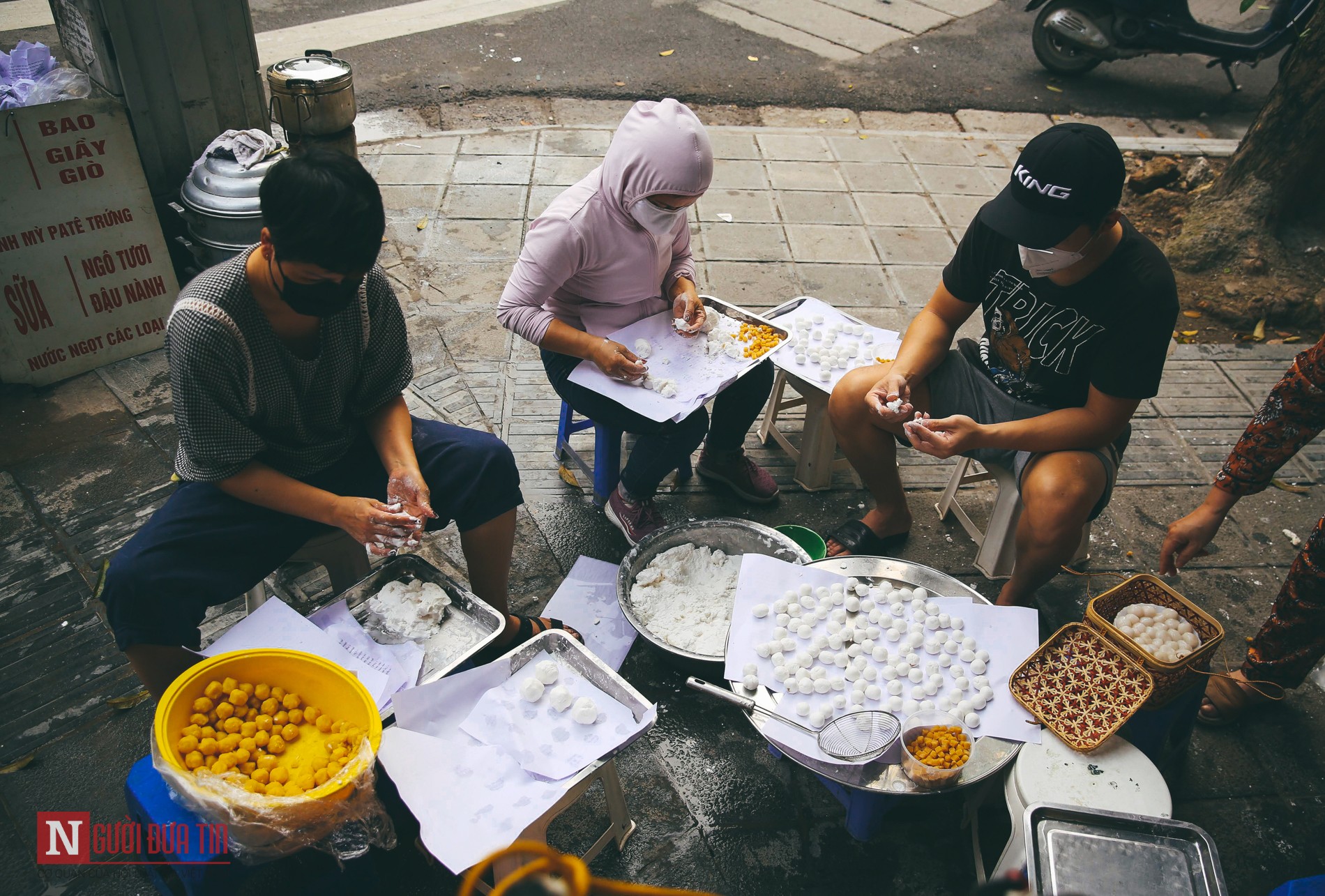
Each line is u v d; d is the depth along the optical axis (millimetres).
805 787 2521
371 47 6562
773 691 2344
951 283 2855
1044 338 2670
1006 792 2168
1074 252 2371
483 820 1879
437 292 4301
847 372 2990
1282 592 2537
